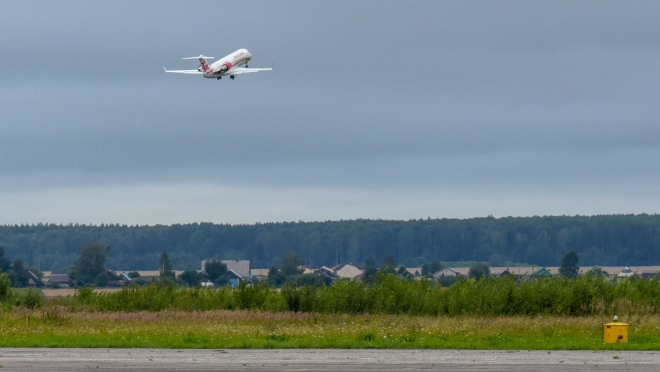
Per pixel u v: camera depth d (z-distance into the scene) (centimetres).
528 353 5056
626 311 8538
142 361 4512
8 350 5053
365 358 4728
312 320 7875
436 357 4800
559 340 5900
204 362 4491
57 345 5338
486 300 8706
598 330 6688
